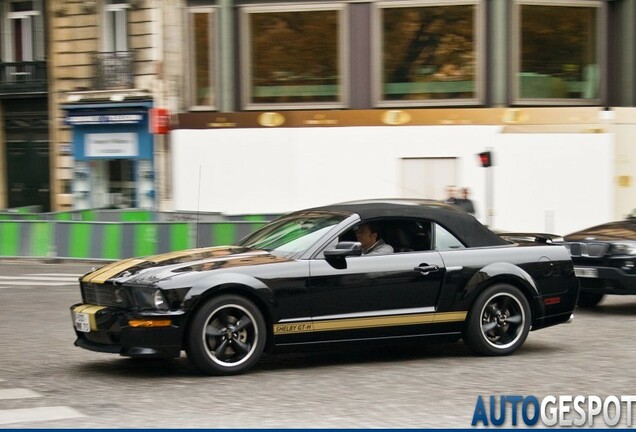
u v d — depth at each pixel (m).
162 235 27.06
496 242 12.08
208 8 35.06
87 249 27.95
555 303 12.20
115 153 36.69
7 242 29.11
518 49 33.16
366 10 33.88
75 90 37.41
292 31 34.53
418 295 11.39
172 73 35.44
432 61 33.53
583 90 33.75
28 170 39.16
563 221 32.72
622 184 32.78
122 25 36.69
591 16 33.69
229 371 10.62
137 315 10.23
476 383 10.30
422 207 11.88
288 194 34.25
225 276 10.50
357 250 10.81
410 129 33.41
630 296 19.86
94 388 10.11
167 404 9.27
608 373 10.88
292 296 10.76
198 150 35.00
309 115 34.09
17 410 9.04
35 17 38.25
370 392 9.82
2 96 38.94
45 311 17.23
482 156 28.19
